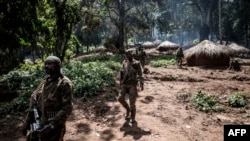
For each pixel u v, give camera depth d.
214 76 19.05
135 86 8.37
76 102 10.73
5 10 13.89
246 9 61.72
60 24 23.19
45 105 4.25
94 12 40.53
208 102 10.91
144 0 51.19
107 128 8.22
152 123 8.45
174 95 12.16
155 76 17.42
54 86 4.29
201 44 26.36
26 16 14.76
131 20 53.47
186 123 8.71
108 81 13.73
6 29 14.20
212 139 7.59
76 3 23.73
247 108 10.83
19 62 26.67
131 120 8.40
